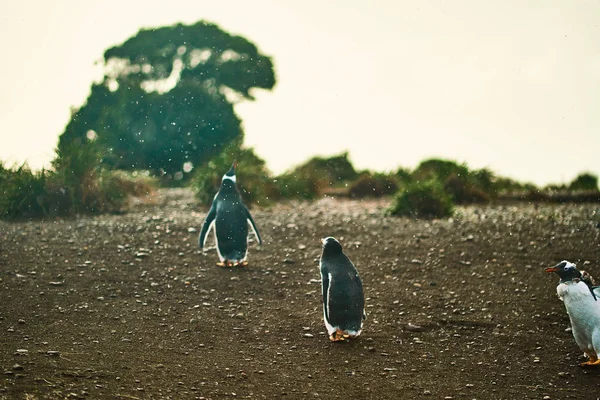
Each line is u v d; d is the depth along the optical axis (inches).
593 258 544.4
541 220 693.9
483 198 949.8
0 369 294.2
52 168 709.9
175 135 1395.2
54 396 270.5
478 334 390.0
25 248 525.3
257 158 914.1
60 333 355.6
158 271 483.5
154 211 730.2
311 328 387.5
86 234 581.9
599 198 975.6
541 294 462.9
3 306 393.4
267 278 480.7
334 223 666.2
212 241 576.1
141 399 277.1
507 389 315.9
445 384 318.3
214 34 1512.1
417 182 781.9
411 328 392.8
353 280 365.1
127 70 1491.1
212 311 409.7
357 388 307.7
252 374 316.2
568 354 363.6
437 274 504.7
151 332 367.9
